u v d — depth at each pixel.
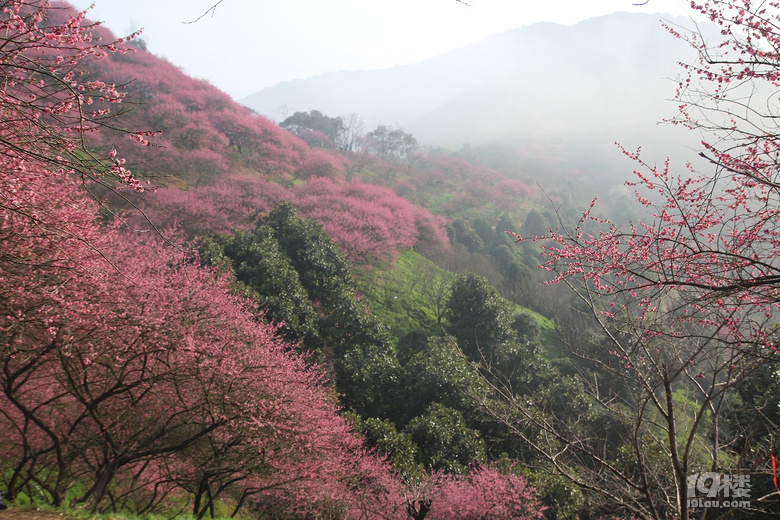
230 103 71.69
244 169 58.03
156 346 9.70
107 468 9.06
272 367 11.65
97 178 3.97
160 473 11.12
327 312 28.25
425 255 52.66
